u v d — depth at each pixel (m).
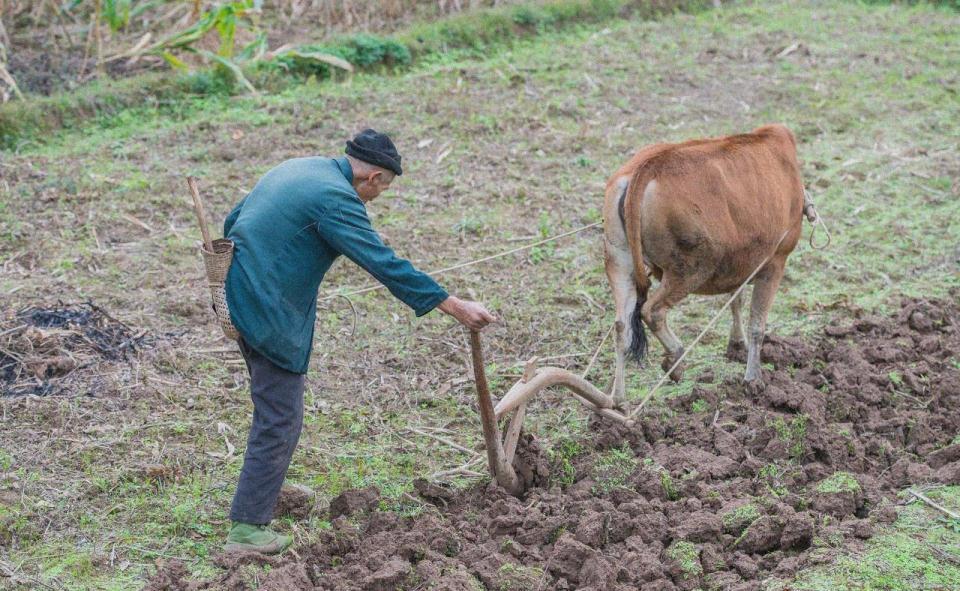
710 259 5.92
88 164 9.73
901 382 6.59
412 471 5.65
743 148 6.18
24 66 12.15
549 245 8.59
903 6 17.03
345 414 6.19
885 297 7.86
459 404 6.36
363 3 14.61
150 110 10.99
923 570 4.65
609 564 4.59
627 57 13.67
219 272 4.61
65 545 4.88
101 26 13.48
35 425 5.82
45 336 6.52
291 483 5.43
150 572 4.71
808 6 16.70
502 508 5.18
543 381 5.37
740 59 13.88
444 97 11.75
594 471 5.45
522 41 14.02
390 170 4.84
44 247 8.14
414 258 8.24
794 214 6.52
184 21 12.92
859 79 13.19
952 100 12.52
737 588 4.54
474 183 9.75
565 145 10.69
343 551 4.89
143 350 6.69
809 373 6.68
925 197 9.77
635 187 5.68
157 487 5.39
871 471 5.68
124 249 8.20
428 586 4.52
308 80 12.01
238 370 6.62
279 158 10.03
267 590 4.36
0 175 9.37
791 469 5.48
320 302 7.54
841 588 4.51
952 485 5.40
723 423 6.05
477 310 4.64
